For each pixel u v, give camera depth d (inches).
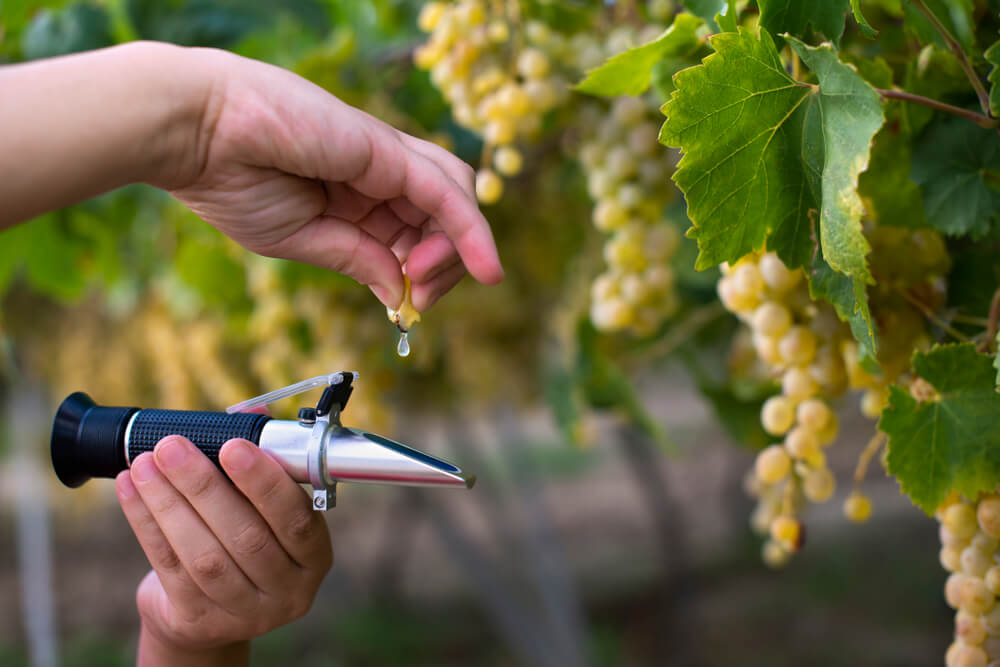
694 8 26.8
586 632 144.4
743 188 24.3
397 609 187.2
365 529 246.5
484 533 224.2
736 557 194.5
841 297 24.7
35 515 120.6
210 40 42.2
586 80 28.0
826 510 226.1
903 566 182.4
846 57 25.9
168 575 25.8
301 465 25.0
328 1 47.6
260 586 25.8
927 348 27.4
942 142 26.3
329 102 23.7
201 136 23.4
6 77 22.3
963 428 24.8
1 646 172.2
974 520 25.3
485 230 24.6
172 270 61.2
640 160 33.5
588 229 54.1
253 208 24.3
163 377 71.3
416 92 42.8
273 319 48.5
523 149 44.3
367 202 25.6
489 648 164.9
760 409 34.9
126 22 39.6
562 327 56.7
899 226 27.1
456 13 32.4
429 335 61.9
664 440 41.7
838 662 146.8
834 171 23.5
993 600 25.1
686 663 151.9
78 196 22.8
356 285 46.0
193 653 27.3
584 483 282.5
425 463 24.6
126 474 25.5
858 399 50.3
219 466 25.3
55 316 103.6
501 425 132.6
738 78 23.8
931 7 25.7
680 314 43.6
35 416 126.1
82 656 166.2
